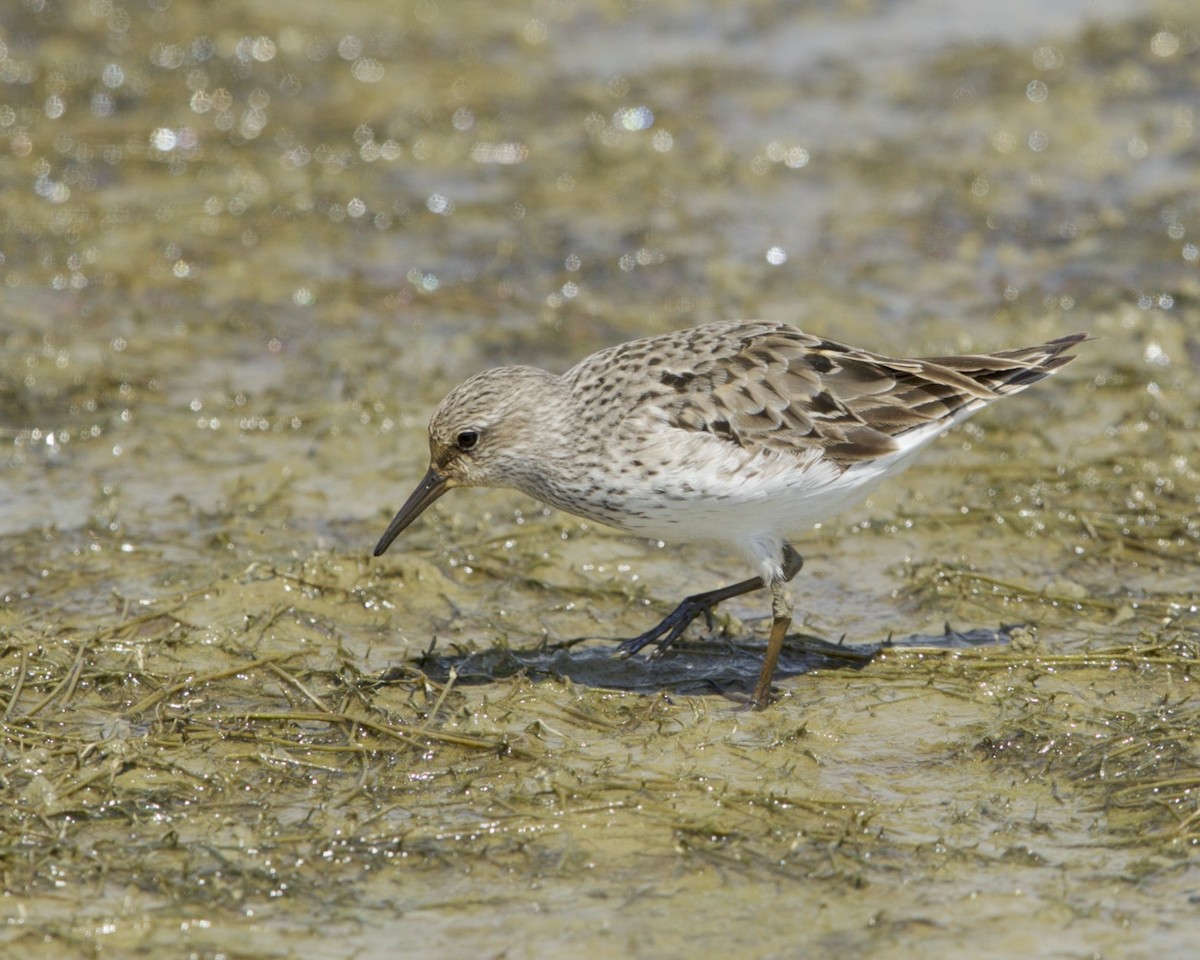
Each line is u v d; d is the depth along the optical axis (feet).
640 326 60.39
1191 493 48.47
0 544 45.39
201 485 49.49
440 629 42.01
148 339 58.70
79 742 35.47
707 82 83.10
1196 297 60.85
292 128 76.89
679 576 45.32
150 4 88.89
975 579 43.70
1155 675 38.78
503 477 38.75
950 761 35.47
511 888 30.99
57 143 73.82
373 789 34.27
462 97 80.74
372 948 29.30
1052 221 68.49
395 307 61.87
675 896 30.71
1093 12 91.91
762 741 36.37
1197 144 75.66
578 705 37.93
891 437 36.83
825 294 62.54
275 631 41.14
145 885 30.96
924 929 29.66
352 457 51.55
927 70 84.58
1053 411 54.19
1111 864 31.55
